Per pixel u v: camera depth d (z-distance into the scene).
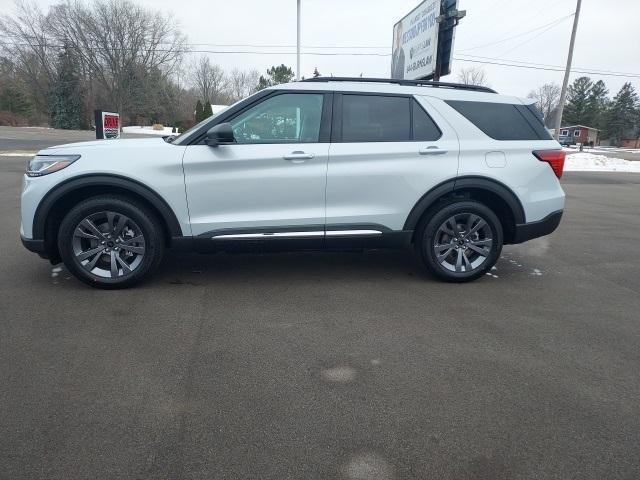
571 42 27.30
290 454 2.26
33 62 60.47
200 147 4.16
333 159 4.27
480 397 2.75
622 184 16.27
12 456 2.19
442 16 12.48
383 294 4.38
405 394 2.77
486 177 4.48
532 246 6.58
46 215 4.05
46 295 4.13
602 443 2.37
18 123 55.97
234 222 4.23
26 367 2.96
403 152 4.36
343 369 3.03
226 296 4.23
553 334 3.62
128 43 61.88
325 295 4.32
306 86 4.36
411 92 4.51
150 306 3.96
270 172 4.20
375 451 2.29
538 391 2.83
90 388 2.75
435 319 3.84
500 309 4.09
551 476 2.15
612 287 4.79
